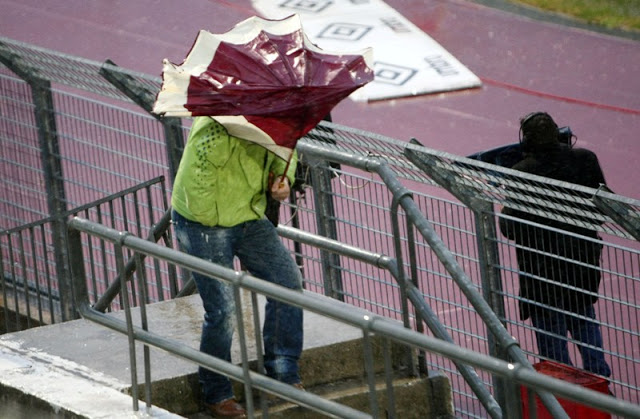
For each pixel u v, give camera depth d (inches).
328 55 636.7
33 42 2096.5
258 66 617.9
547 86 2001.7
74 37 2113.7
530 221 791.7
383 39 2170.3
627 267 1197.7
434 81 1975.9
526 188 743.7
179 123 958.4
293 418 679.7
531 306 798.5
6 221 1210.0
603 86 2004.2
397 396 715.4
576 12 2292.1
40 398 642.8
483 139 1784.0
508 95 1952.5
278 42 632.4
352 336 732.7
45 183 1112.8
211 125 615.2
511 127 1833.2
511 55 2121.1
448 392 730.8
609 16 2262.6
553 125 851.4
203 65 619.5
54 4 2233.0
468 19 2272.4
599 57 2122.3
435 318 684.7
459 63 2066.9
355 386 719.7
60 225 1000.9
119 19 2177.7
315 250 999.0
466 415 855.7
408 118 1845.5
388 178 696.4
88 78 1028.5
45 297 1079.0
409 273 851.4
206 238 641.0
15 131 1259.8
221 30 2169.0
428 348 483.5
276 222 660.7
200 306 790.5
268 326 679.7
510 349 623.5
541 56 2121.1
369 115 1847.9
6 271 1146.0
